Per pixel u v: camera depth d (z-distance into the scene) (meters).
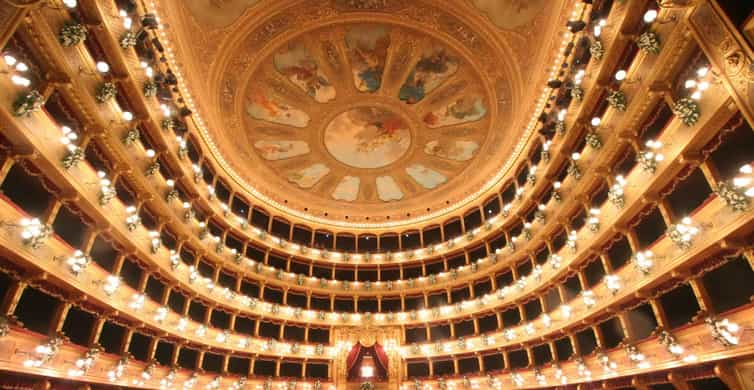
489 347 28.14
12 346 13.08
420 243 36.34
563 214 22.94
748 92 9.96
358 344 32.03
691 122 12.77
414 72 28.44
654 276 15.80
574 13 19.83
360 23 26.05
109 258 19.31
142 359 21.47
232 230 30.36
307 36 26.34
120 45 15.87
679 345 14.91
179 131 22.34
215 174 29.97
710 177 13.23
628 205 17.09
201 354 25.72
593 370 20.34
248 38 25.52
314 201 36.75
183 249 25.70
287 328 31.98
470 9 24.58
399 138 32.97
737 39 9.80
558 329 23.02
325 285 33.88
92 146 17.33
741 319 12.34
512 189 31.36
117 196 19.73
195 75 24.64
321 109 30.48
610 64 16.39
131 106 18.44
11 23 11.20
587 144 19.72
